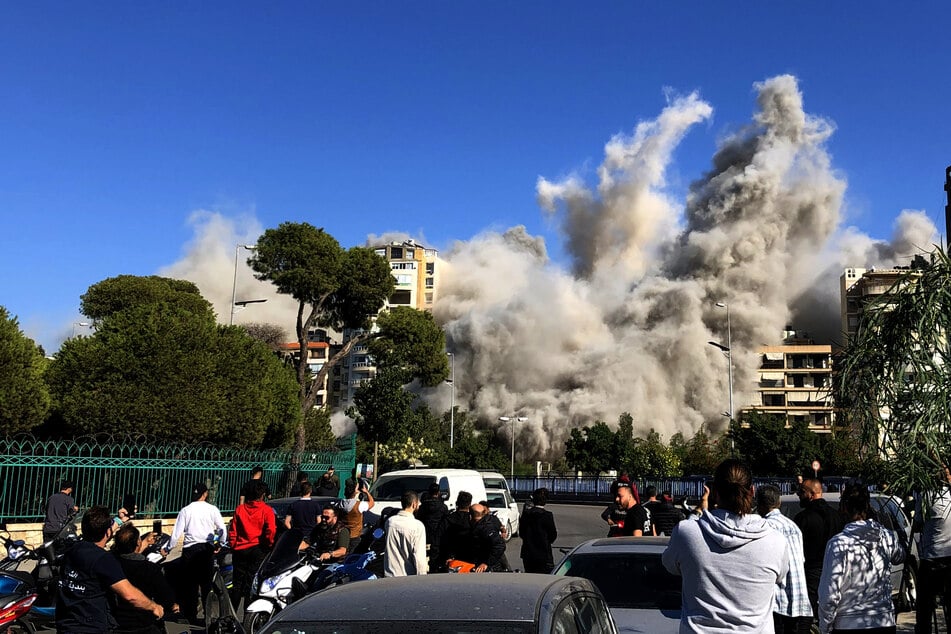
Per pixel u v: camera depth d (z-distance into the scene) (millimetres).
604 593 6902
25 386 20625
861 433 6535
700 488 47312
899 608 7324
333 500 12836
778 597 5785
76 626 5914
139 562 6688
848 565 5465
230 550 10969
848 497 5723
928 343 6270
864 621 5441
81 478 17000
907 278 6551
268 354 31156
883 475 6430
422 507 11273
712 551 4180
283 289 34031
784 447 48219
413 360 39594
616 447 67250
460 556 9336
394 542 9031
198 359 24172
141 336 23812
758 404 119250
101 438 22797
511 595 3654
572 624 3807
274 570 9094
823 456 47375
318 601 3746
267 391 26703
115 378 23078
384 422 46031
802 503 8062
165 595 6715
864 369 6566
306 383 36531
